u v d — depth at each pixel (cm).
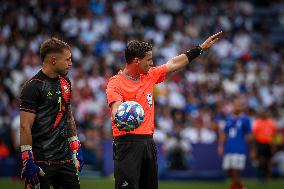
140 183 2484
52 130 2369
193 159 6194
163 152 6141
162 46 8225
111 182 5616
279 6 10106
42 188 2344
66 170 2403
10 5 8581
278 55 8869
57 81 2395
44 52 2367
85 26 8356
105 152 6178
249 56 8431
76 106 6712
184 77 7531
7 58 7769
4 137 6166
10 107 6544
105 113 6675
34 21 8425
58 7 8788
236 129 4872
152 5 9088
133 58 2444
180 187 5444
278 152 6575
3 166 6119
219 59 8325
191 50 2608
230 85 7688
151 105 2489
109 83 2467
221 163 6188
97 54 7975
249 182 5953
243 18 9444
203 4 9400
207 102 7156
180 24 8812
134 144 2430
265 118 6034
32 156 2302
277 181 6134
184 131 6506
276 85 8031
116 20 8644
